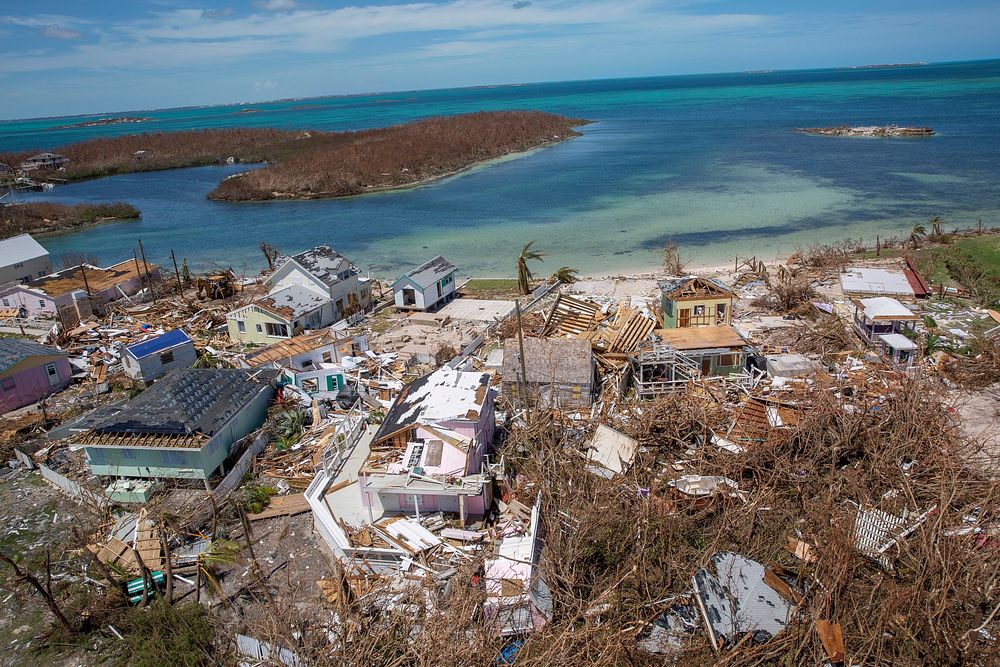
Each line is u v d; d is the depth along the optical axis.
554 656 18.52
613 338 41.38
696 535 24.41
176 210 115.50
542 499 26.66
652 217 87.69
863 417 28.33
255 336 50.97
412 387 33.00
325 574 25.31
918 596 19.70
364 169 129.12
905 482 24.36
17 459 35.19
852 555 22.05
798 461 27.44
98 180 156.75
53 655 22.48
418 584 23.30
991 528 22.81
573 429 32.38
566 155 148.75
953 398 33.69
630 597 21.67
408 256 77.25
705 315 42.47
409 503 28.06
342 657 19.34
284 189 121.75
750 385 35.34
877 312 40.84
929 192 91.69
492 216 94.81
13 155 181.50
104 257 84.81
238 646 20.84
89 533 28.42
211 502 28.31
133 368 43.34
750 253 69.31
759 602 20.62
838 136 153.00
